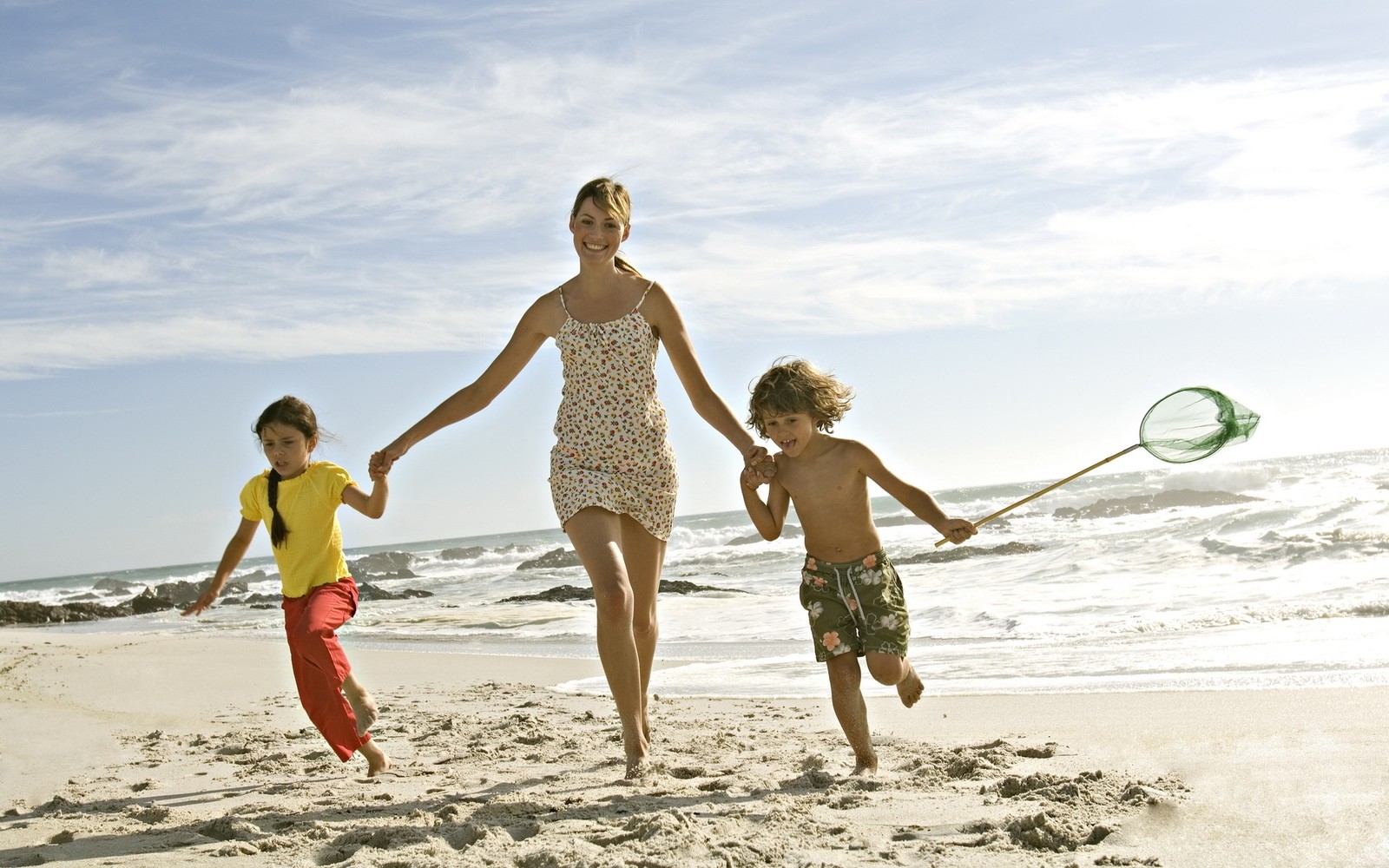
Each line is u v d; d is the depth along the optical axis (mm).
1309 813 2939
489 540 82438
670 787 3867
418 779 4426
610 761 4602
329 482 4473
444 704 7336
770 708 6148
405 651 12164
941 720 5320
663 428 4402
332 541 4523
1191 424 3760
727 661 8719
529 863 2830
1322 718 4410
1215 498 28734
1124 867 2596
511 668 9492
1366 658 5934
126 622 25156
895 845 2900
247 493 4559
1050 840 2822
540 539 83625
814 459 4031
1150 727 4602
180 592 36156
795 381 3977
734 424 4301
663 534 4438
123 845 3414
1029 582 12422
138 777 4906
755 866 2744
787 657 8641
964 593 12117
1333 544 11258
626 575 4062
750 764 4387
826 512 3992
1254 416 3701
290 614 4539
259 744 5699
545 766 4617
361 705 4535
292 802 4023
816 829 3082
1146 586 10664
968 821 3100
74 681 9117
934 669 7242
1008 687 6215
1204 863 2600
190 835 3510
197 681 9000
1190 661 6469
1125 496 32500
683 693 7176
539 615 15461
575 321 4297
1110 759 3969
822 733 5129
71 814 4039
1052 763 3971
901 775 3875
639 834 3055
